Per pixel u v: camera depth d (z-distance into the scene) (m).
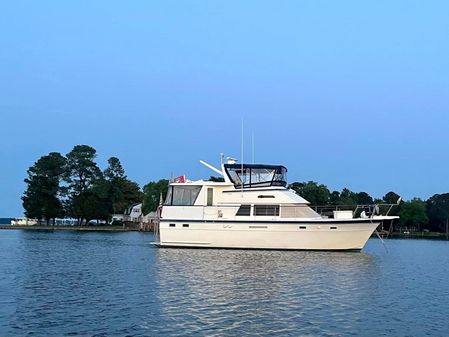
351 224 38.44
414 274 28.39
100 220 128.88
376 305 18.70
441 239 96.94
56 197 119.88
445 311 17.86
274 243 39.72
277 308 17.81
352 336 14.51
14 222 128.75
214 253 37.72
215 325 15.45
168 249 41.31
